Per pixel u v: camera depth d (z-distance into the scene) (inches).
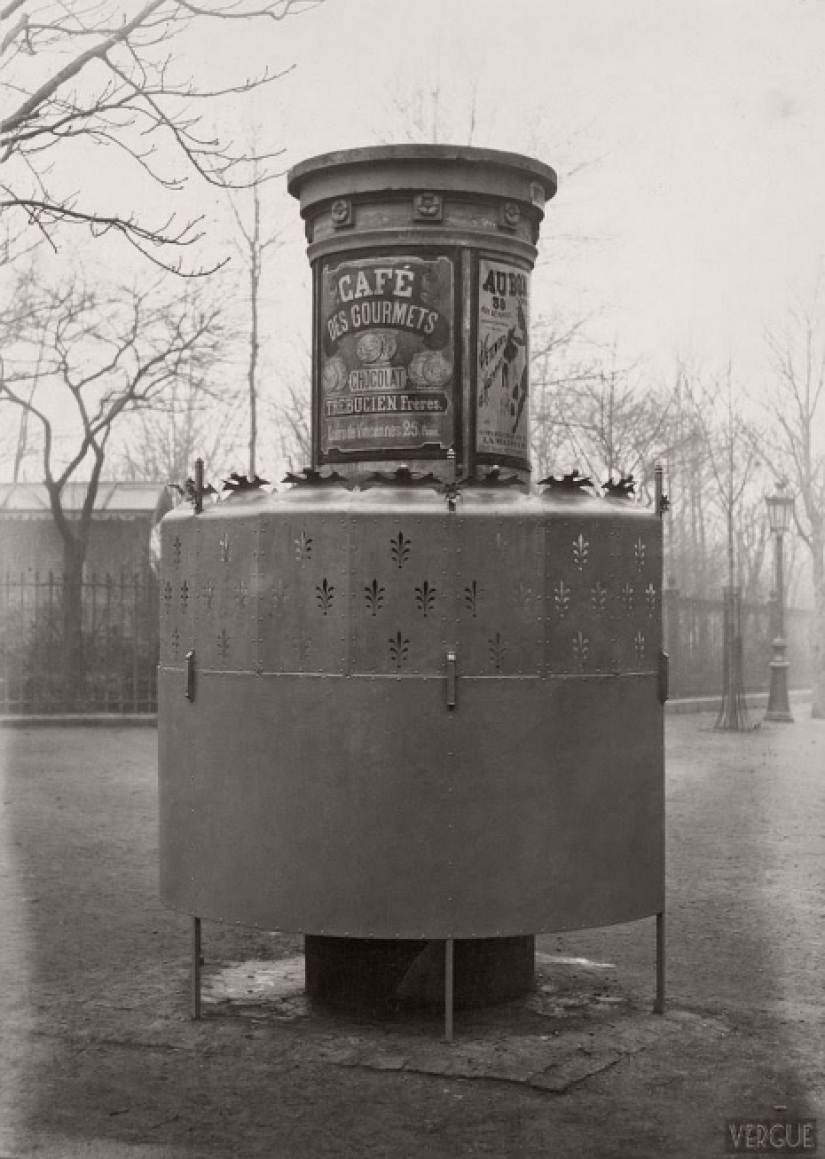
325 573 224.1
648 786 236.5
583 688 227.3
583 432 1375.5
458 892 222.1
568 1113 193.2
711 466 1744.6
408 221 241.3
